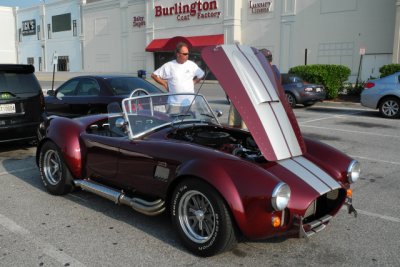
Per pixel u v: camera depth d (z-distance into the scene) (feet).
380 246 12.25
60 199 16.15
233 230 10.80
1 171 20.29
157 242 12.37
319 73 53.62
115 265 10.97
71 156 15.39
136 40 131.85
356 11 79.82
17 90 22.89
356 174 12.75
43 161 16.84
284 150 12.31
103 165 14.51
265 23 95.96
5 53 193.88
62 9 162.71
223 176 10.62
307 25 88.02
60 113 28.17
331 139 29.07
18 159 22.82
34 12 179.63
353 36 80.89
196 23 110.63
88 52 153.07
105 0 140.97
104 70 147.13
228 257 11.46
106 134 15.74
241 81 12.66
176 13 115.75
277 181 10.27
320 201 12.05
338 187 11.59
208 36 107.45
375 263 11.21
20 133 22.98
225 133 14.21
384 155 24.18
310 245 12.27
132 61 134.82
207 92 74.33
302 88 47.70
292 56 91.40
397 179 19.26
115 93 25.63
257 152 13.10
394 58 68.64
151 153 12.53
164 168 12.09
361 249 12.05
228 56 13.03
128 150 13.34
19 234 12.88
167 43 115.75
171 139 13.16
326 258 11.48
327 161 12.91
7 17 192.03
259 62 13.66
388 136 30.30
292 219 10.75
